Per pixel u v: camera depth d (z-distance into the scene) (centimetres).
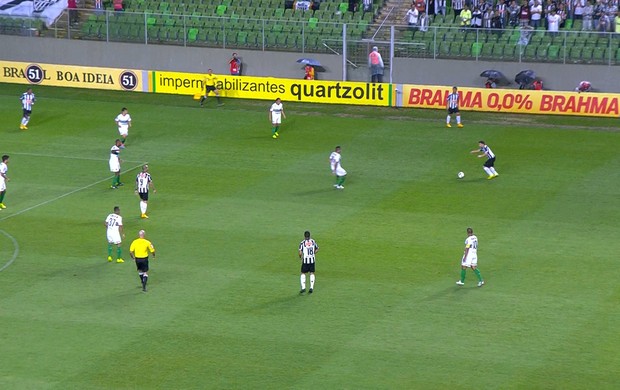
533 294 8950
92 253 9975
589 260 9706
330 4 17325
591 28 16188
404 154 13125
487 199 11444
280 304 8762
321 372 7556
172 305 8756
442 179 12156
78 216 11006
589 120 14550
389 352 7875
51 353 7881
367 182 12050
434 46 15912
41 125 14538
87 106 15438
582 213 10994
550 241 10194
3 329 8294
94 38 17150
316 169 12562
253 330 8262
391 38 15900
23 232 10531
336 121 14625
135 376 7512
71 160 13000
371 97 15450
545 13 16638
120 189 11906
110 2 18275
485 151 12094
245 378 7469
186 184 12031
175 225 10694
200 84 15925
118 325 8362
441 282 9225
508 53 15638
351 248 10044
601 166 12581
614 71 15212
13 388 7331
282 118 14775
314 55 16350
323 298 8881
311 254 8912
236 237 10331
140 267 8981
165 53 16912
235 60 16288
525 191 11706
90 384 7394
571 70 15388
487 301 8800
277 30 16650
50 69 16588
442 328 8288
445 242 10194
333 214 10981
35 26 17238
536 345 7975
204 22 16838
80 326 8350
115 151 11831
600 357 7762
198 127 14400
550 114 14838
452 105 14200
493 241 10200
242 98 15900
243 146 13525
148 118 14838
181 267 9575
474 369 7594
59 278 9350
